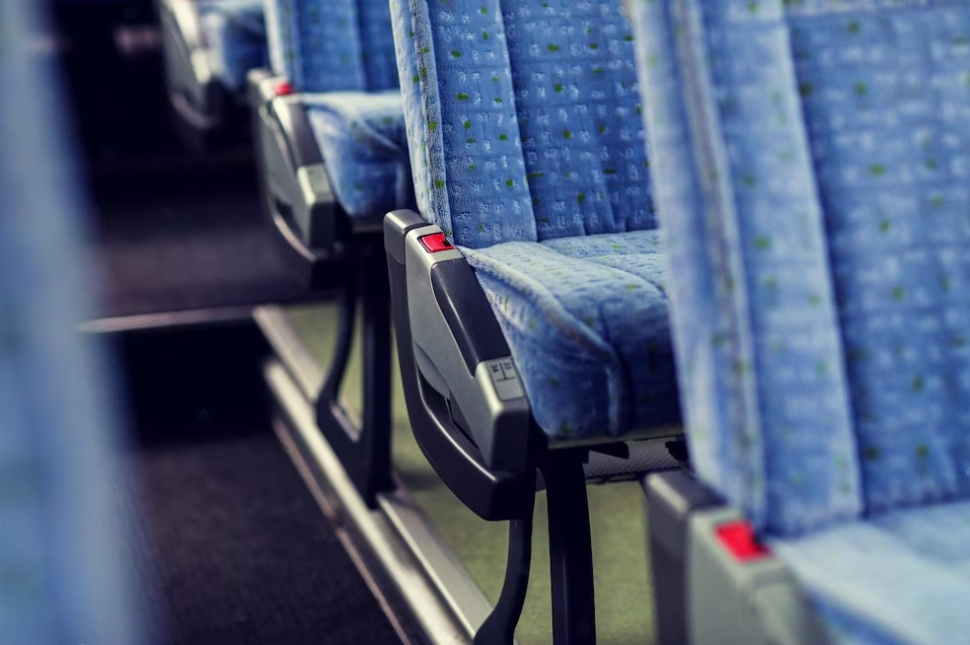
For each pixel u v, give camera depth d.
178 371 3.24
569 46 1.68
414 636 2.00
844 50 1.00
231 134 3.63
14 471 0.50
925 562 0.87
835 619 0.82
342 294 2.56
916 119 1.02
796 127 0.93
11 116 0.51
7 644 0.52
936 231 1.01
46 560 0.51
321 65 2.47
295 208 2.31
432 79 1.57
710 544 0.89
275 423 3.12
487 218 1.59
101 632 0.54
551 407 1.24
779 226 0.90
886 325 0.99
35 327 0.51
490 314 1.37
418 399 1.60
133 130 4.41
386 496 2.34
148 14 4.31
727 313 0.88
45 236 0.51
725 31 0.90
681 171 0.90
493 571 2.12
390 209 2.17
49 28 4.20
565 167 1.66
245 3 3.48
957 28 1.04
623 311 1.22
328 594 2.24
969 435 1.01
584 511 1.48
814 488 0.91
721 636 0.89
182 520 2.56
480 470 1.38
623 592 2.00
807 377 0.91
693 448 0.95
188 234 4.07
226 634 2.09
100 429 0.52
